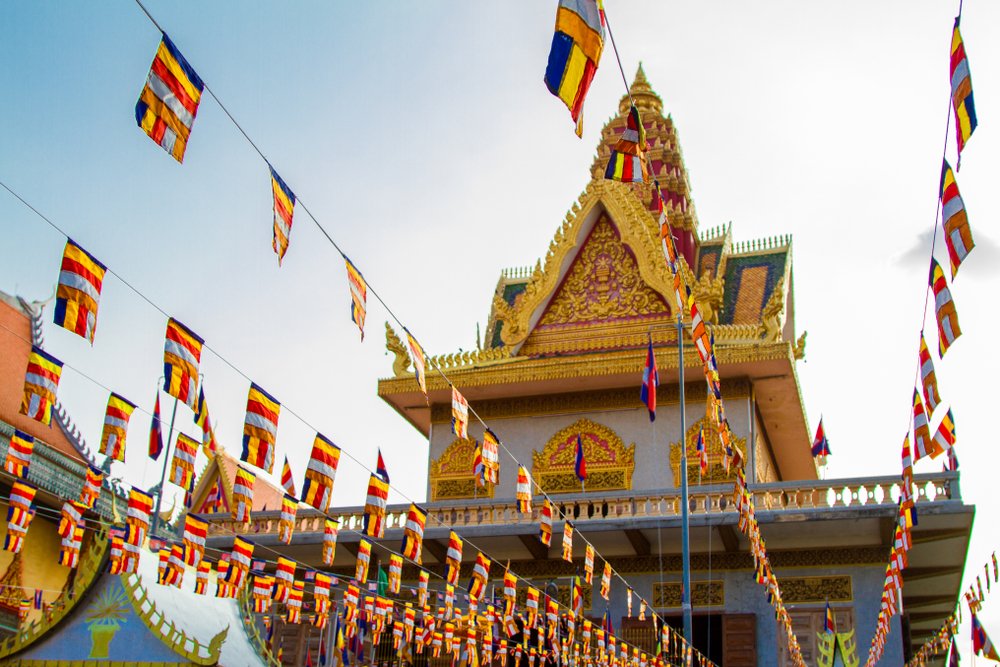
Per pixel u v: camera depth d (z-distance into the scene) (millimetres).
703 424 32406
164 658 14297
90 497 13031
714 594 28422
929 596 31891
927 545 27141
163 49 8266
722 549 28719
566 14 8891
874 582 27609
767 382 33375
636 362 33094
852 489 26984
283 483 13547
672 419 33688
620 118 40906
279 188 9477
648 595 28859
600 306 35719
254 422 11797
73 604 14672
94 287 9695
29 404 10781
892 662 26453
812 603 27734
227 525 30531
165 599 15258
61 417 31875
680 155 40719
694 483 32469
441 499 34844
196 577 15539
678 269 16328
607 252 36344
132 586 14648
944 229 11727
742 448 32375
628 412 34219
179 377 10578
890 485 26688
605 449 33938
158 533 22938
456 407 14500
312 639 26406
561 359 33906
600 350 34844
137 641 14414
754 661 27219
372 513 14594
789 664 27141
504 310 36031
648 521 27641
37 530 29453
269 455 11844
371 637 23750
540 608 27938
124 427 11961
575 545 29109
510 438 35031
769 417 35781
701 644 29375
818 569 28094
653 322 34781
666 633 22812
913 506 19047
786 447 38312
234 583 14305
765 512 26641
